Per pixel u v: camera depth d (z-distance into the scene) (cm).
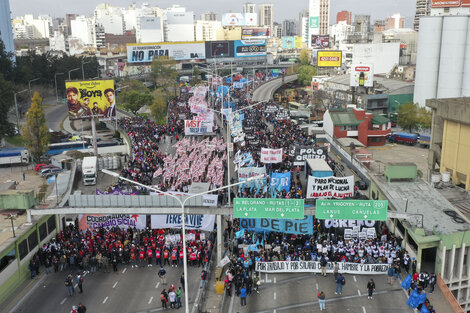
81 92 8331
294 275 4091
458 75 11750
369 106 12838
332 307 3534
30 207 4412
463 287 3950
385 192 5034
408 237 4200
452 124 5778
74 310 3250
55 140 9706
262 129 9725
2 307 3597
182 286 3859
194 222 4438
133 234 4531
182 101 13025
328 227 4419
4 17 19162
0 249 3738
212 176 5806
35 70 15962
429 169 6412
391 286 3844
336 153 8138
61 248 4303
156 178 6694
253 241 4409
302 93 19388
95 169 7094
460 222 4225
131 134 9312
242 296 3588
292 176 6594
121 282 3997
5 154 8150
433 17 11825
